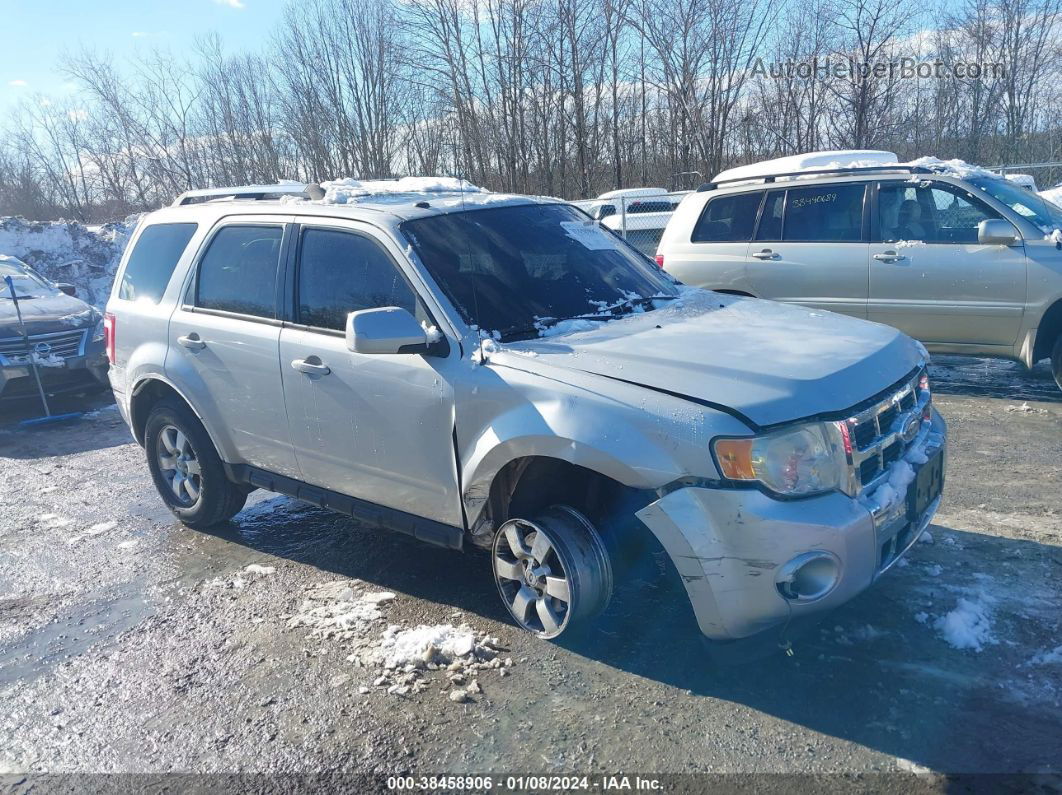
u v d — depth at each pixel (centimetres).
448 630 369
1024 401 687
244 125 3030
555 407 320
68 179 3394
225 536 512
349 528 510
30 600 444
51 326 891
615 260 445
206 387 469
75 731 324
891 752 276
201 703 335
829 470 295
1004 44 2377
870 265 743
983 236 680
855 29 2197
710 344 340
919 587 377
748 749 283
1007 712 291
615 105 2553
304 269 425
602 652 348
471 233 409
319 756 297
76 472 682
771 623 295
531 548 347
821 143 2362
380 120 2844
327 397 404
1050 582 375
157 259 518
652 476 298
